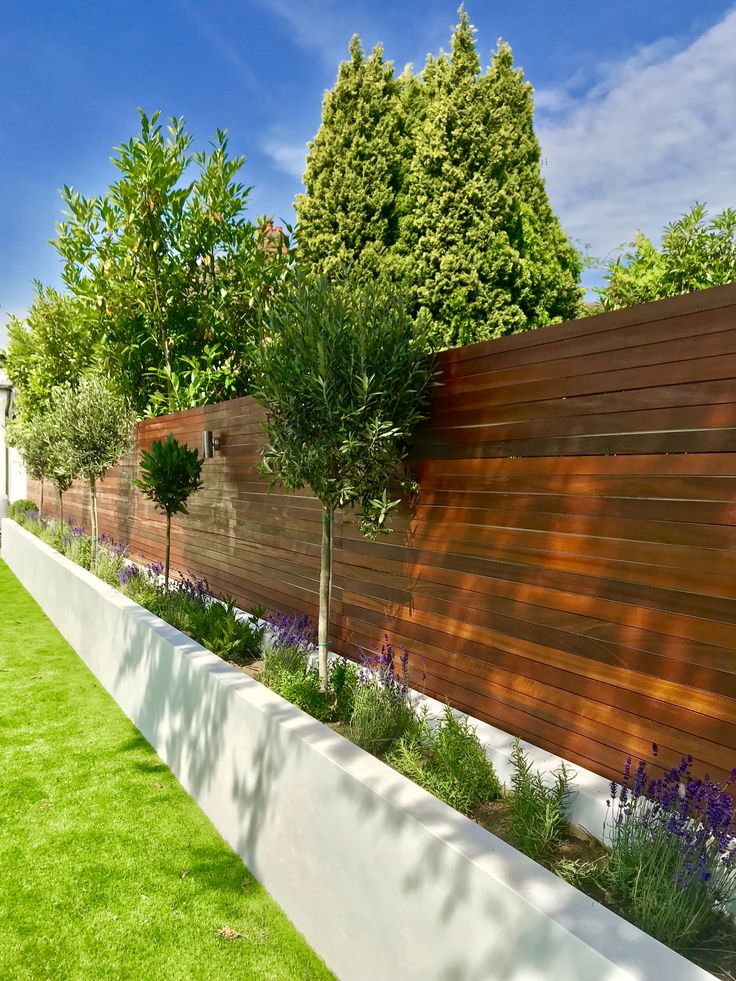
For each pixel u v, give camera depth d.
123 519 9.86
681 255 7.59
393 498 3.86
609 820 2.37
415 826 2.22
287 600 5.27
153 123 8.97
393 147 15.55
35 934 2.90
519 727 3.04
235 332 9.73
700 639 2.29
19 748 4.86
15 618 9.28
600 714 2.66
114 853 3.52
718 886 1.99
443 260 13.99
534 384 2.93
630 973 1.55
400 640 3.87
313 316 3.52
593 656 2.68
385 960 2.36
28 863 3.43
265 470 4.00
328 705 3.65
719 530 2.23
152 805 4.03
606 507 2.62
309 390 3.49
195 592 6.50
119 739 5.04
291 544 5.20
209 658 4.15
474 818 2.66
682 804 2.12
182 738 4.27
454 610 3.43
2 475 20.84
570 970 1.68
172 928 2.94
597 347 2.64
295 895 2.94
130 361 10.07
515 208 15.17
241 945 2.83
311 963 2.73
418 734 3.13
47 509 16.34
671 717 2.39
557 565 2.84
